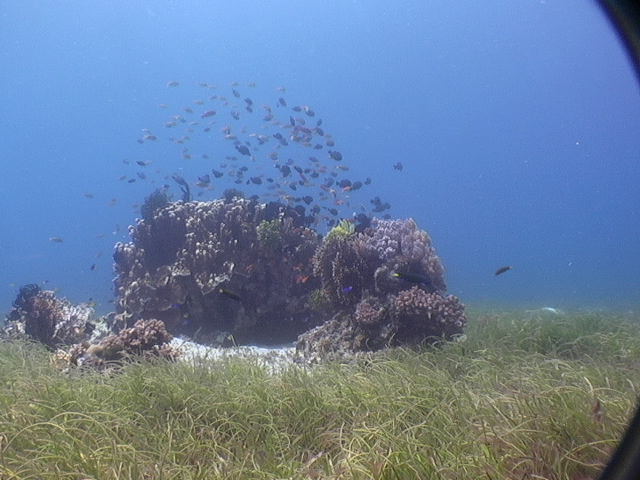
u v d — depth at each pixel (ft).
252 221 40.19
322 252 33.86
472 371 22.15
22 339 31.73
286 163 61.21
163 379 19.11
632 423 11.69
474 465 12.22
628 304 61.72
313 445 15.74
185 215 42.04
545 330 30.71
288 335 38.24
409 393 17.46
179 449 14.69
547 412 14.30
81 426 15.48
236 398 17.74
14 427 14.96
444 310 28.22
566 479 11.51
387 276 31.07
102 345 26.89
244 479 12.90
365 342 28.84
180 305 37.91
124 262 43.21
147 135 76.23
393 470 11.80
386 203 55.36
